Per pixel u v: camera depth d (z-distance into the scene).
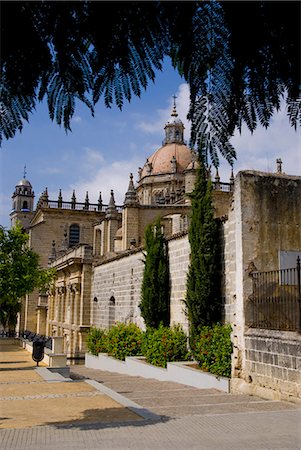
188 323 21.61
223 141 2.95
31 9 2.63
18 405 12.27
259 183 16.23
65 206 68.19
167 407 12.02
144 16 2.62
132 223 46.16
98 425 9.63
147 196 66.25
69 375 20.83
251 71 2.85
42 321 61.19
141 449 7.62
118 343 26.70
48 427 9.49
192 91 2.91
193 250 19.33
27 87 2.94
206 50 2.74
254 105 2.94
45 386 15.90
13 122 3.06
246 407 11.88
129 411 11.30
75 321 42.41
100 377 21.92
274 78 2.88
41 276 34.44
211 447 7.77
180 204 49.62
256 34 2.66
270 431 8.98
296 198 16.58
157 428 9.29
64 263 45.62
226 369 15.97
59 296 52.25
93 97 2.92
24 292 30.84
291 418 10.24
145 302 24.36
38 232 66.31
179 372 18.47
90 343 32.47
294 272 15.97
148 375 21.28
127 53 2.76
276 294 15.63
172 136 70.62
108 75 2.85
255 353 14.37
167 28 2.68
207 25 2.65
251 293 15.39
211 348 16.91
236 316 15.66
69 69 2.86
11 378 18.23
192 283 19.14
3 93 2.98
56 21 2.66
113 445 7.93
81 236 67.44
